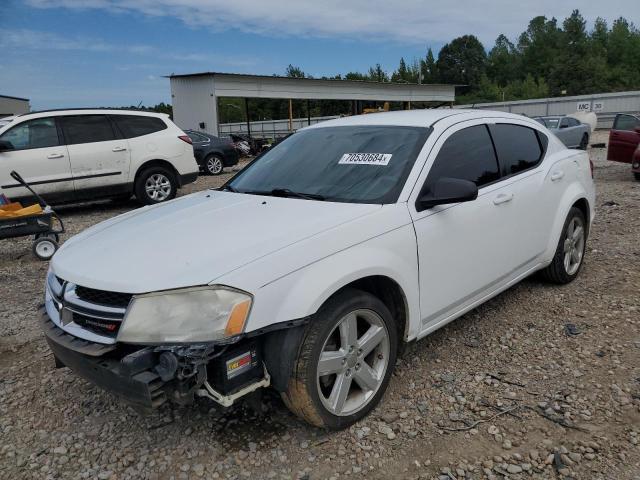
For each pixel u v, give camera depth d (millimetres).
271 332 2602
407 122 3725
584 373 3348
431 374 3422
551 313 4262
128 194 10617
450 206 3377
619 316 4133
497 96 98875
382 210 3035
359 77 97500
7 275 6383
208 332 2355
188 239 2795
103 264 2666
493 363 3533
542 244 4320
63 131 9641
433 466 2588
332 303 2725
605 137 30328
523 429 2826
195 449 2795
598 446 2662
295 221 2900
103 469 2686
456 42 122312
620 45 103625
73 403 3318
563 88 91625
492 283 3801
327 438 2824
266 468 2627
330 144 3832
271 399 3186
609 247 6027
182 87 26000
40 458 2795
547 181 4301
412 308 3131
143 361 2340
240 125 50969
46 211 6922
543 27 122625
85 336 2559
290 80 28578
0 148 8977
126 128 10242
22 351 4117
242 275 2449
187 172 10961
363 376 2914
